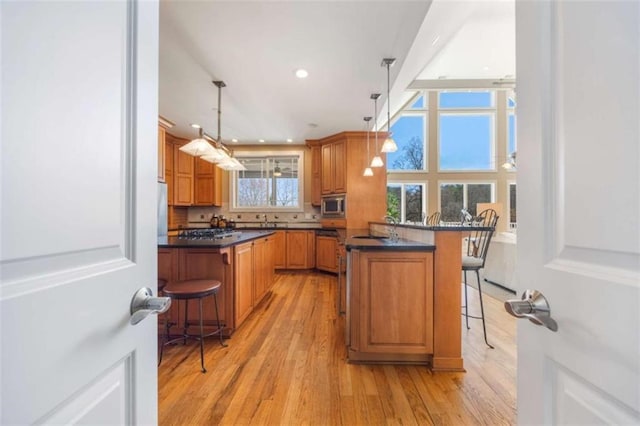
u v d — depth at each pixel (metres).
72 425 0.44
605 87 0.43
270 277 3.76
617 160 0.42
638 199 0.39
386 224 3.32
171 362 1.99
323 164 5.28
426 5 1.82
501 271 3.96
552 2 0.55
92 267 0.49
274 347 2.22
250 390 1.66
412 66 2.82
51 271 0.41
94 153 0.49
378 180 4.78
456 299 1.92
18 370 0.37
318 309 3.14
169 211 5.35
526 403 0.61
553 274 0.54
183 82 2.93
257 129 4.69
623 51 0.41
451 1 2.13
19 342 0.37
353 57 2.44
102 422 0.50
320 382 1.75
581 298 0.47
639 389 0.38
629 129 0.40
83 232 0.47
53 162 0.42
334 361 2.00
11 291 0.36
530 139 0.61
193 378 1.79
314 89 3.09
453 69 4.09
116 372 0.54
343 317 2.88
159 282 2.42
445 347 1.91
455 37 3.17
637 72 0.39
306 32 2.09
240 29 2.05
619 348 0.41
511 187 7.14
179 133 4.90
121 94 0.57
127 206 0.58
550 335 0.54
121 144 0.57
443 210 7.31
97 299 0.49
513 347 2.22
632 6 0.39
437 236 1.95
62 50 0.44
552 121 0.55
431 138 7.24
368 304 1.96
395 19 1.95
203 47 2.28
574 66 0.49
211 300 2.44
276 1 1.77
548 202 0.56
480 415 1.46
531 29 0.60
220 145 3.14
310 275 4.96
